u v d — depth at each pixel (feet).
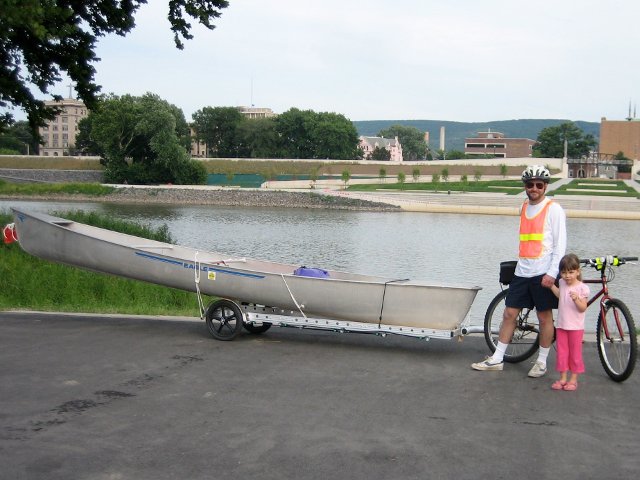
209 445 15.81
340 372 22.13
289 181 337.93
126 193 273.33
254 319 26.50
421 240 137.90
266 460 14.98
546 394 20.04
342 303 25.17
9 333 27.50
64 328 28.66
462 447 15.85
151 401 18.95
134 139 310.86
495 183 350.02
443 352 25.16
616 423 17.58
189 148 472.85
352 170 399.65
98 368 22.30
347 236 144.05
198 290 27.35
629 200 243.60
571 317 20.39
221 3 69.87
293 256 108.58
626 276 88.58
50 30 50.62
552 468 14.78
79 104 574.56
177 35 70.74
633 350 20.57
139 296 43.04
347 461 14.97
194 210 222.69
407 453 15.46
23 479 13.91
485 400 19.40
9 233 31.73
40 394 19.49
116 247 28.71
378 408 18.56
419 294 24.16
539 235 21.74
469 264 102.27
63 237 29.71
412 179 374.63
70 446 15.67
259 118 496.64
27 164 328.70
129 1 68.23
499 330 23.61
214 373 21.84
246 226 165.17
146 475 14.17
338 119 499.10
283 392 19.89
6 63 63.62
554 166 407.23
